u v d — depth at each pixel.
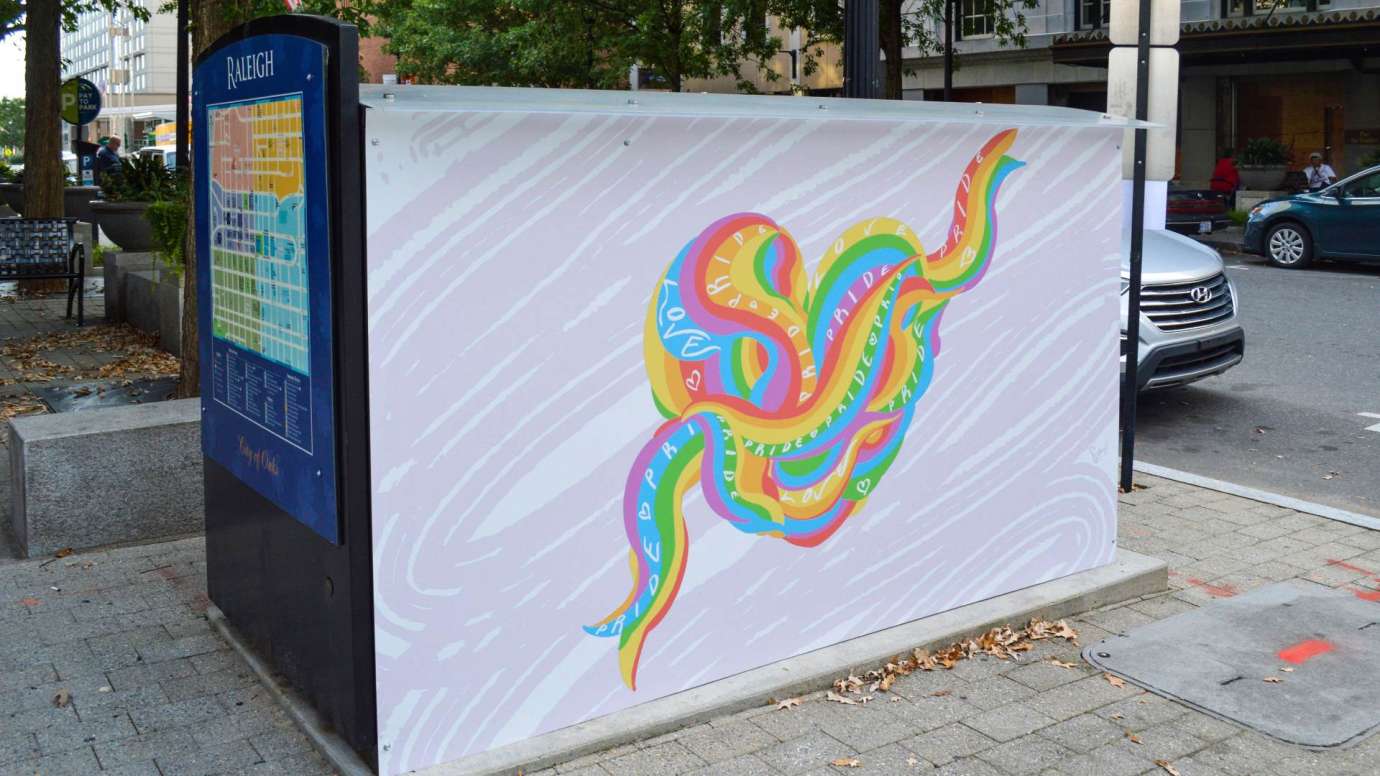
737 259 4.55
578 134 4.13
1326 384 11.02
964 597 5.52
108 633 5.32
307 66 3.88
